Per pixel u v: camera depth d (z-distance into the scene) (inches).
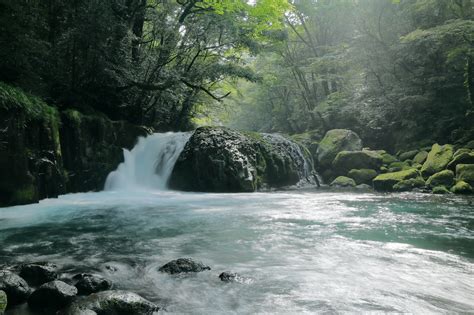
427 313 136.3
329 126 1024.9
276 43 1031.0
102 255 219.6
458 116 732.0
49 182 446.6
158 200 480.7
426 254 214.7
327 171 799.1
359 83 936.9
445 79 741.9
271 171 672.4
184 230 292.2
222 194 560.1
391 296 153.0
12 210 372.5
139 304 138.9
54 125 462.9
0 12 377.7
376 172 726.5
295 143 788.0
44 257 214.5
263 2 793.6
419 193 542.0
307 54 1234.0
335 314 136.1
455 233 270.1
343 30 1122.0
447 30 659.4
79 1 538.9
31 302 144.9
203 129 629.6
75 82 564.7
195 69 800.3
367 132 918.4
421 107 788.6
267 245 240.4
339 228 292.4
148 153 661.9
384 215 351.6
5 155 374.0
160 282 172.7
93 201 455.5
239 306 145.1
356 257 210.4
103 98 658.2
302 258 209.9
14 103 380.5
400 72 847.7
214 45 820.6
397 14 843.4
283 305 145.3
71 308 131.3
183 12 761.6
